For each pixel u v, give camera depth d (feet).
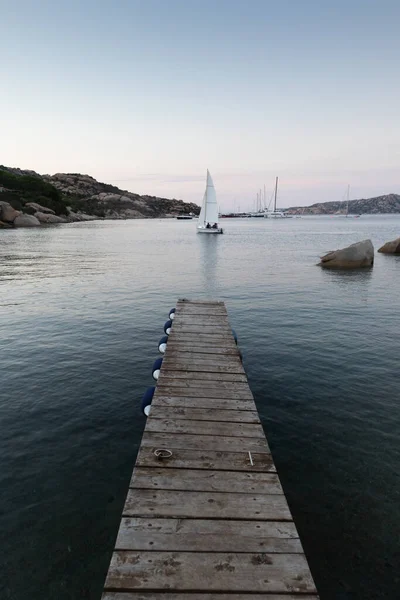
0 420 28.32
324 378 36.06
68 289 76.84
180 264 117.08
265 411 30.19
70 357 40.73
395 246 141.38
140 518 14.57
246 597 11.66
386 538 18.63
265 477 17.38
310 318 56.49
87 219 474.08
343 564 17.38
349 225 452.76
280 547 13.52
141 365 38.86
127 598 11.44
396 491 21.61
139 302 66.03
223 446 19.81
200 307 51.06
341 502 20.83
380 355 41.70
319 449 25.38
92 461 23.89
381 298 69.82
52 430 27.17
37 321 53.88
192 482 16.83
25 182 383.04
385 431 27.43
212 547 13.39
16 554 17.46
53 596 15.71
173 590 11.74
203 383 27.63
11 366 38.19
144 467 17.84
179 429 21.36
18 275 93.76
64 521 19.29
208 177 251.80
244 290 77.25
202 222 261.44
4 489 21.34
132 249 163.43
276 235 267.39
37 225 302.25
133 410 30.07
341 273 99.04
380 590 16.28
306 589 11.97
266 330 50.62
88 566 16.97
